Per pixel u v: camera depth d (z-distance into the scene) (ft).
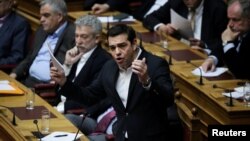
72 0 72.18
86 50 52.65
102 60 52.60
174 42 59.00
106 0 70.74
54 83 54.85
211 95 46.60
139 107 44.42
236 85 48.80
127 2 70.79
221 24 60.08
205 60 53.42
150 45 58.34
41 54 58.85
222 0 62.03
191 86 49.01
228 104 45.16
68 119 46.78
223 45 52.60
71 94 47.09
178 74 50.75
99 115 49.24
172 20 60.90
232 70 50.03
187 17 61.26
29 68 59.52
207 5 60.39
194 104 48.67
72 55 53.11
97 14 67.77
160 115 44.52
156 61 43.93
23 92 49.78
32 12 69.26
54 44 58.23
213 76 50.57
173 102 43.62
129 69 44.55
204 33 60.18
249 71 49.90
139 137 44.39
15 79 56.54
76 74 53.21
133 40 44.04
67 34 57.21
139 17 68.44
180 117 44.86
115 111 45.93
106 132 48.29
